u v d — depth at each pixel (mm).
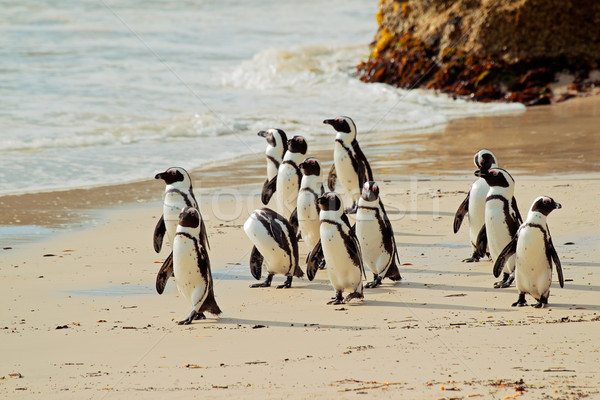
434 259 16500
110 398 8938
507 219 14352
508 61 46656
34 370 10227
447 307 13016
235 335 11820
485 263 16062
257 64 53125
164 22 70562
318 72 51250
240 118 37281
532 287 12719
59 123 35094
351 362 10047
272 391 8914
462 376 9211
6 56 52031
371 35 68125
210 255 17531
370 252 14672
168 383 9461
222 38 65000
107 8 74812
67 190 24344
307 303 13906
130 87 44594
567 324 11523
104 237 19172
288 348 10953
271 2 85000
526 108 42469
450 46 48344
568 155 27484
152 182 25750
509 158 27344
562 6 46156
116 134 33281
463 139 32219
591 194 20891
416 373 9414
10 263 16719
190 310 13516
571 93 44531
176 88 45312
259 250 14828
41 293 14523
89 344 11445
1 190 24094
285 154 18328
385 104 42594
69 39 59500
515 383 8852
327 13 80500
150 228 20141
